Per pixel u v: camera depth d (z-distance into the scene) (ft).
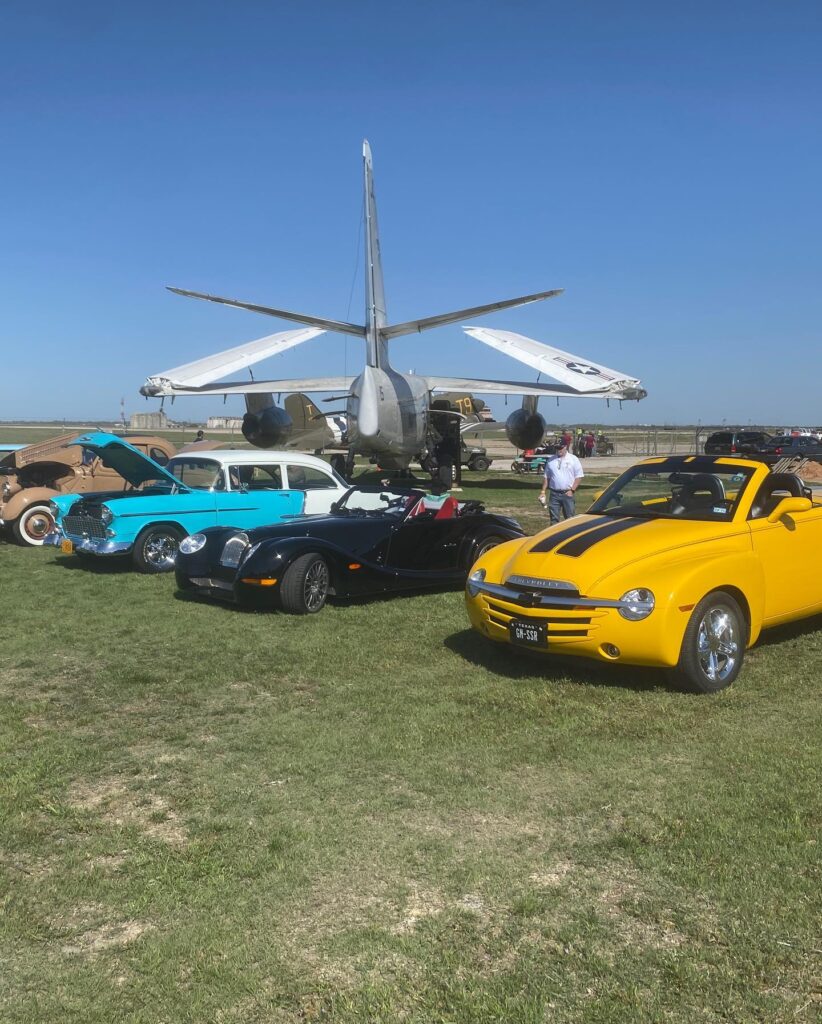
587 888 10.39
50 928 9.73
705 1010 8.14
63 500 36.70
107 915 9.98
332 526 28.09
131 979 8.77
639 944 9.21
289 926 9.68
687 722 16.46
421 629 24.86
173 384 55.42
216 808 12.90
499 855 11.27
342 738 15.84
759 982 8.53
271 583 26.25
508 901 10.14
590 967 8.82
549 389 73.82
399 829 12.09
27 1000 8.45
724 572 18.49
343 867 11.01
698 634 18.08
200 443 57.52
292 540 26.76
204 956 9.13
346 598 29.63
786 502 20.25
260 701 18.31
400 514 29.40
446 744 15.43
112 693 19.02
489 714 17.10
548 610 18.57
